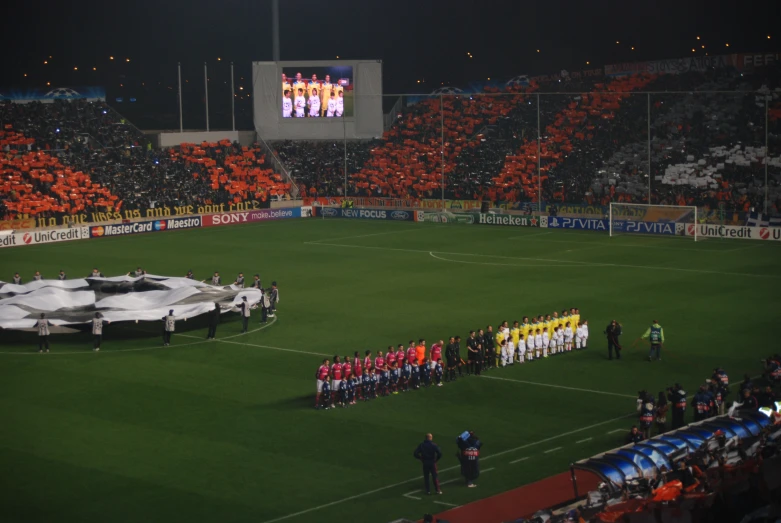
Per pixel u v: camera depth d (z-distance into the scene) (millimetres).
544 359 48094
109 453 35312
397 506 30406
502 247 84188
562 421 38625
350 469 33656
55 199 98000
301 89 118938
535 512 27484
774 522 20297
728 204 92688
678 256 77250
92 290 59312
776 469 24500
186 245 88312
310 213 109875
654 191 98812
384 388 42594
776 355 41531
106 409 40719
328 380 40562
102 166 106812
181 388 43781
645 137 107000
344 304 61250
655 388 42812
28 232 89375
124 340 53250
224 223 103625
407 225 100812
